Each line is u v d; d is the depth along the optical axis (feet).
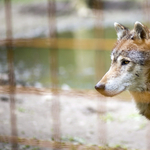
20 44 27.89
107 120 37.93
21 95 45.01
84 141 31.04
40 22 122.11
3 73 53.72
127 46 24.59
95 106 42.19
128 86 24.88
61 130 34.30
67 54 84.64
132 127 35.86
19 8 141.38
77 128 35.27
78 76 62.64
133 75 24.57
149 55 24.25
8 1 29.60
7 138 27.58
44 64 71.15
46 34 101.14
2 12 127.03
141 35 24.50
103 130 34.60
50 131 33.24
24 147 28.43
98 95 26.27
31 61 74.02
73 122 37.11
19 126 33.96
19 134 31.42
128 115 39.22
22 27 116.06
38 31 107.96
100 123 36.63
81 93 26.99
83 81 59.31
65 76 62.90
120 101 44.01
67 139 31.30
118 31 27.76
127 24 119.03
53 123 35.83
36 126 34.58
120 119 38.22
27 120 36.17
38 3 142.20
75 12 143.74
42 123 35.63
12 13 137.08
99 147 27.20
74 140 31.27
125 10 147.64
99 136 32.89
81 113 40.16
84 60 76.38
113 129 35.45
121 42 25.41
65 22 131.54
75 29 117.60
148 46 24.25
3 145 28.02
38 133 32.35
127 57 24.30
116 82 24.48
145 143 31.17
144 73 24.68
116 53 24.94
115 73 24.63
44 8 136.98
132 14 139.54
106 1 155.74
